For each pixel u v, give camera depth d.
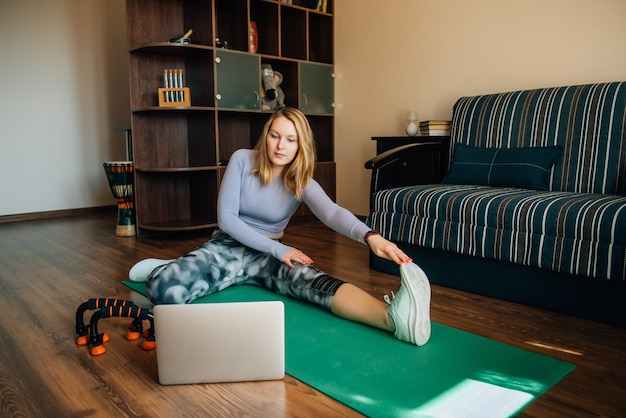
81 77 4.46
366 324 1.63
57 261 2.65
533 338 1.57
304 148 1.78
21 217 4.20
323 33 4.09
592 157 2.22
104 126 4.62
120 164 3.28
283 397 1.21
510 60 2.98
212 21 3.25
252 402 1.19
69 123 4.43
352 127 3.99
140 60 3.33
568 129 2.32
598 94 2.27
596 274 1.66
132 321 1.70
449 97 3.32
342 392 1.22
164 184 3.51
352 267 2.47
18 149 4.19
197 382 1.28
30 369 1.38
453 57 3.26
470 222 1.99
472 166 2.50
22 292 2.10
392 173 2.54
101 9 4.52
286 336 1.54
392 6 3.58
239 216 1.97
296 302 1.85
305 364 1.37
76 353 1.49
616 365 1.38
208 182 3.45
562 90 2.40
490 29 3.05
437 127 3.04
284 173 1.87
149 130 3.40
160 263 2.19
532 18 2.86
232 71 3.37
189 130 3.56
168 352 1.26
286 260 1.71
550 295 1.82
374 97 3.79
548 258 1.77
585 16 2.65
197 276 1.82
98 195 4.64
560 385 1.26
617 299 1.65
